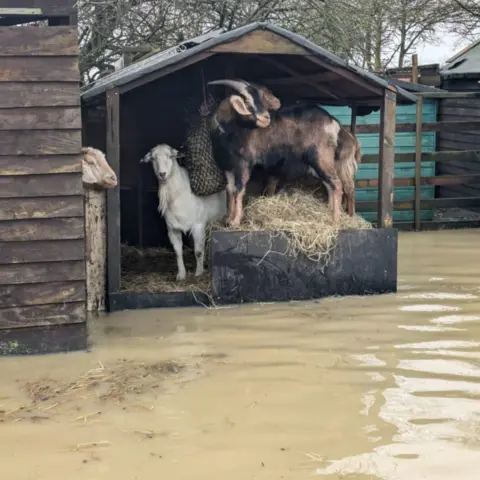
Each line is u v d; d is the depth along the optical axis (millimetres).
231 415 3918
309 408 3992
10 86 4605
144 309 5785
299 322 5402
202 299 5848
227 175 6117
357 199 9250
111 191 5672
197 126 6305
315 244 5918
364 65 13328
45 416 3930
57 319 4812
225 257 5820
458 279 6594
